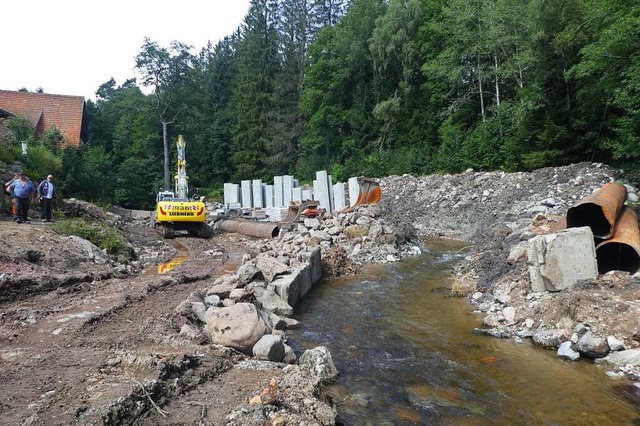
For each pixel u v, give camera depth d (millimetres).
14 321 6406
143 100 43688
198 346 5449
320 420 3900
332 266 11688
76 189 29500
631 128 14281
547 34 18656
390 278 11148
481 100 26547
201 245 16922
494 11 22703
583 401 4746
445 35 30047
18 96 35531
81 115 36406
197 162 46594
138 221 26688
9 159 17406
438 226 18672
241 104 45438
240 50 50125
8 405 3699
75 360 4789
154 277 10016
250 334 5746
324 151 41656
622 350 5605
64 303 7480
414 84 33719
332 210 20703
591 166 16688
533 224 11008
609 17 14242
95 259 10773
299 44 47375
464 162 23672
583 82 17750
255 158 43656
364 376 5488
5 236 10047
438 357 6086
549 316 6656
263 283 8820
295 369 4918
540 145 18875
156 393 4051
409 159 28125
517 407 4672
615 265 7750
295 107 45562
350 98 40438
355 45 36812
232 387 4402
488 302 8336
